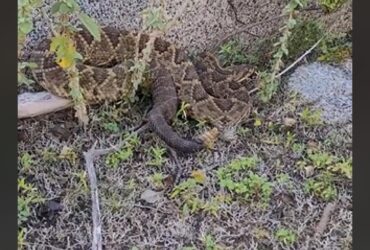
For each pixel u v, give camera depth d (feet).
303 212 4.33
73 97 4.54
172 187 4.43
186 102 4.82
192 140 4.58
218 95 4.99
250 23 5.06
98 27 4.65
